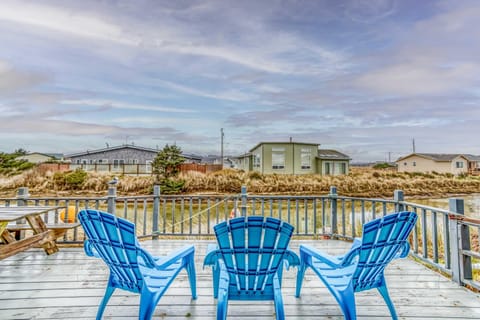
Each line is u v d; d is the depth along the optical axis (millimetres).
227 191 17969
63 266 3494
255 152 25344
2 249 2977
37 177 16906
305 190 18906
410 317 2252
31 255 3938
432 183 21844
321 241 4844
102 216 1973
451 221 3004
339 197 4898
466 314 2303
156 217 4930
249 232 1938
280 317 1916
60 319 2217
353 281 2055
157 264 2049
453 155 30859
